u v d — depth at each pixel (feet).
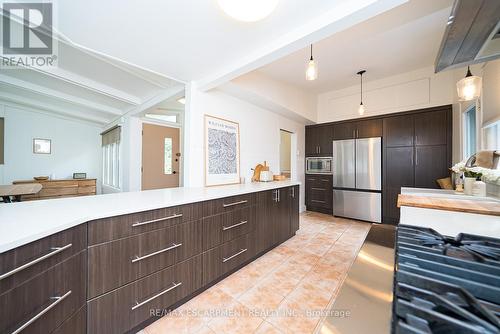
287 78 11.43
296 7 4.46
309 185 15.92
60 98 10.68
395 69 11.26
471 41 3.28
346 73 11.59
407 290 1.53
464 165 6.28
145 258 4.57
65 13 4.52
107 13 4.53
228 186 8.86
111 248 4.06
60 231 3.21
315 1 4.32
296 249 9.01
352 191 13.61
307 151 16.07
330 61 10.02
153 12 4.51
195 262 5.64
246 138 11.03
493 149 6.13
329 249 9.02
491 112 5.97
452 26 2.93
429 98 11.28
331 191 14.76
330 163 14.83
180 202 5.22
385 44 8.59
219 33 5.30
